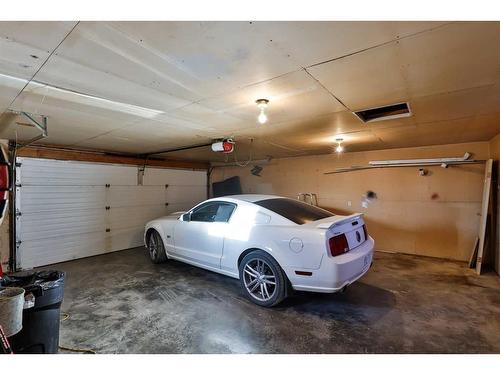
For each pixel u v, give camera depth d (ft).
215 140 14.83
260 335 7.90
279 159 23.17
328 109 9.05
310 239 8.93
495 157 13.89
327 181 20.56
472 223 15.33
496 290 11.22
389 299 10.38
